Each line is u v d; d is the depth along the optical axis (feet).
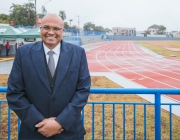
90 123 19.30
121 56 100.58
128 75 49.39
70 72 8.02
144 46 179.32
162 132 17.39
